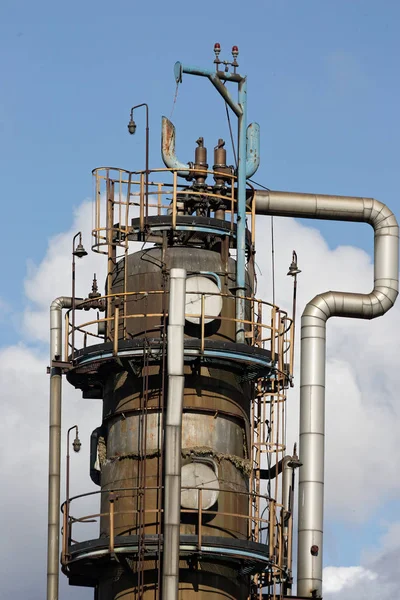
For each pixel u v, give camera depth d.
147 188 75.56
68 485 74.50
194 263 74.94
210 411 73.75
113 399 74.75
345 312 82.31
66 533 73.69
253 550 72.38
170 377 71.69
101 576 74.12
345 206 82.81
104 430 75.19
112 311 75.31
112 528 71.69
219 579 72.62
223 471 73.56
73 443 75.75
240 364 74.38
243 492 73.19
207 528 72.62
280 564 74.75
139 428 73.50
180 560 72.19
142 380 73.88
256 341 76.94
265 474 80.81
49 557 75.19
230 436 74.19
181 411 71.50
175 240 75.88
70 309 77.00
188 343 73.19
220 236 75.75
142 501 72.06
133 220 75.69
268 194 81.94
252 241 78.69
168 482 70.75
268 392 79.62
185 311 73.62
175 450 71.06
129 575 72.38
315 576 78.81
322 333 81.62
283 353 76.31
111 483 73.81
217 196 75.88
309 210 82.38
